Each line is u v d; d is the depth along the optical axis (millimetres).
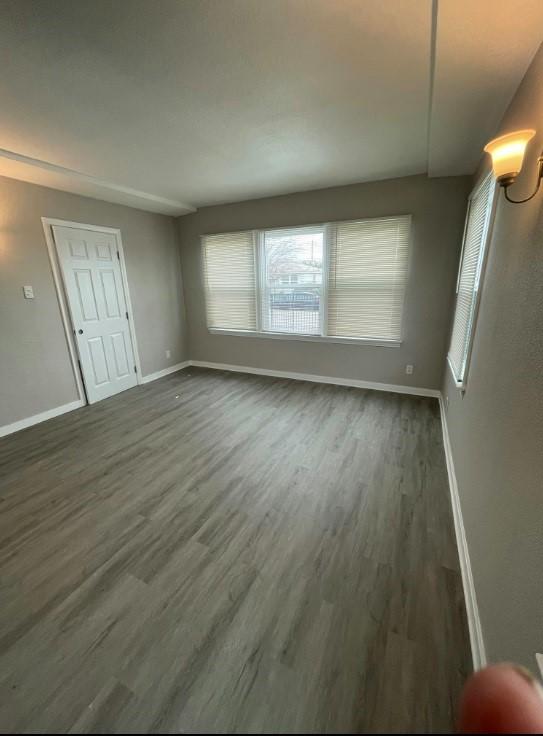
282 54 1513
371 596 1454
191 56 1515
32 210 3174
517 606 939
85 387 3811
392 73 1662
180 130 2246
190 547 1742
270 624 1342
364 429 3043
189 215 4773
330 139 2447
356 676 1156
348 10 1262
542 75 1260
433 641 1269
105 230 3898
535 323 1046
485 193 2143
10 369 3119
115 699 1107
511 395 1218
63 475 2418
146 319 4586
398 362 3893
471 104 1850
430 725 1029
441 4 1171
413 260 3533
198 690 1127
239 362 5027
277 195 4043
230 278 4703
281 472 2400
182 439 2943
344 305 3996
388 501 2074
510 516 1086
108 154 2629
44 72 1598
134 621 1365
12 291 3086
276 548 1726
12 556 1702
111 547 1752
